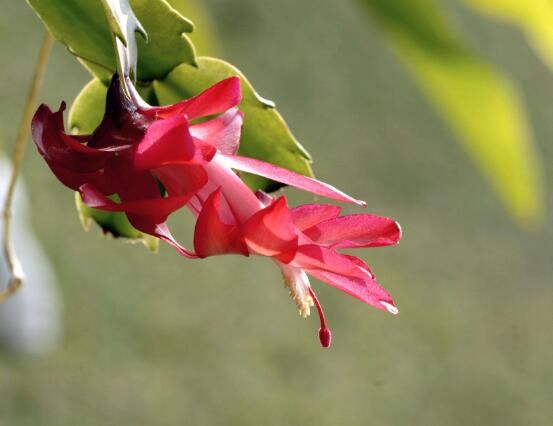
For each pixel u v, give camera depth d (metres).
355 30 8.91
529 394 6.05
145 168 0.72
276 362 5.72
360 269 0.71
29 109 1.19
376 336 6.11
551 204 7.92
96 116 1.01
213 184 0.77
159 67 0.92
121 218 1.09
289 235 0.70
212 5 8.56
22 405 4.86
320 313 0.76
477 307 6.64
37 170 6.22
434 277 6.84
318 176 7.50
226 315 5.91
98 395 5.07
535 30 1.81
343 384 5.70
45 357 5.15
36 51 7.23
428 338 6.26
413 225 7.34
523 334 6.45
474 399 5.90
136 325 5.60
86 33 0.93
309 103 8.25
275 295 6.23
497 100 1.63
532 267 7.21
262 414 5.29
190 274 6.10
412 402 5.73
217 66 0.95
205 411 5.22
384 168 7.87
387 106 8.46
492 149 1.70
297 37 8.66
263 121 0.98
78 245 5.87
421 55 1.64
